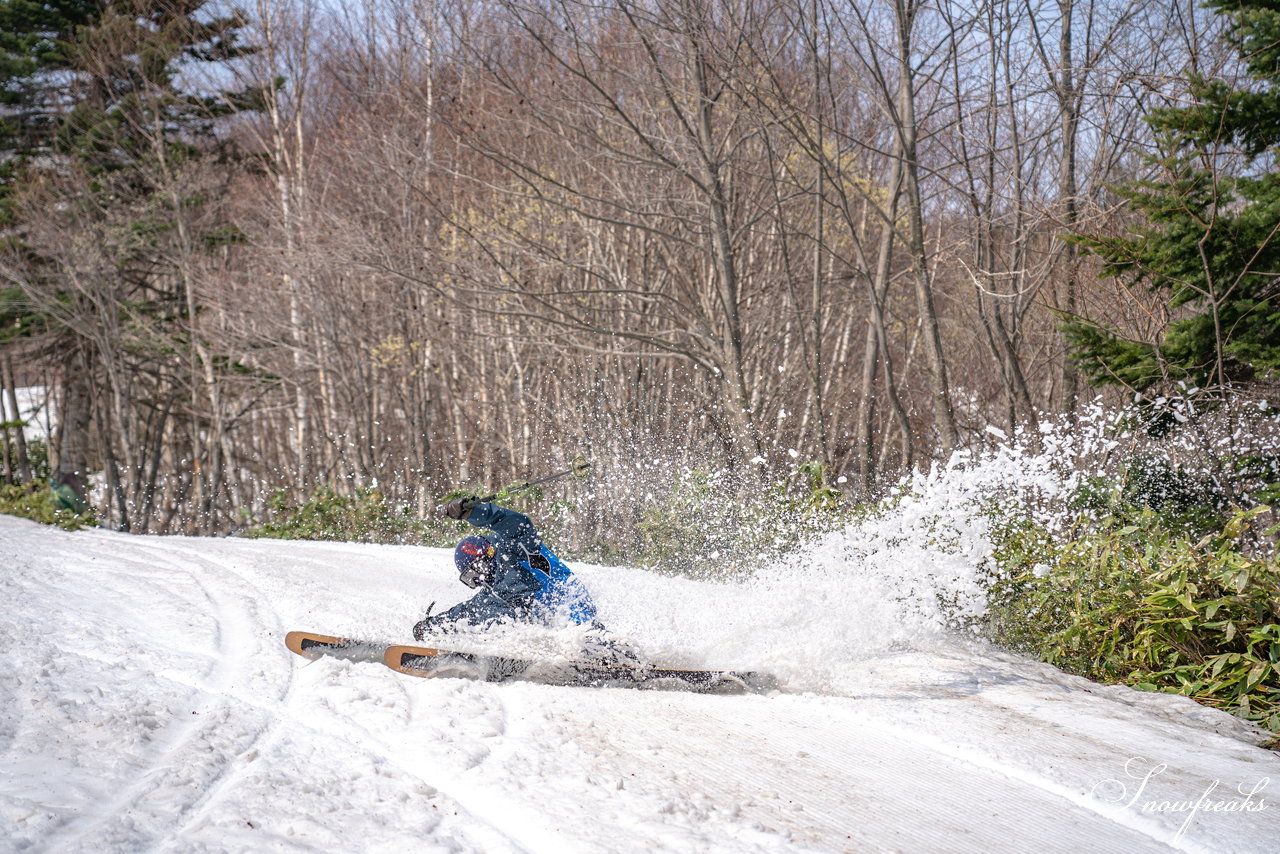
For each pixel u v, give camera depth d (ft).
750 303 64.75
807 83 54.49
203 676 14.78
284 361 79.36
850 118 62.90
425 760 11.56
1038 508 25.67
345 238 61.98
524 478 65.92
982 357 64.34
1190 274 30.01
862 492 47.57
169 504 91.04
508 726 13.17
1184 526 28.25
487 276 59.52
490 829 9.68
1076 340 32.65
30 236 81.46
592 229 61.31
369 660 16.30
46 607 18.97
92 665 14.76
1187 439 29.43
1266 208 28.73
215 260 83.35
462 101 60.64
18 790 9.72
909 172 43.96
